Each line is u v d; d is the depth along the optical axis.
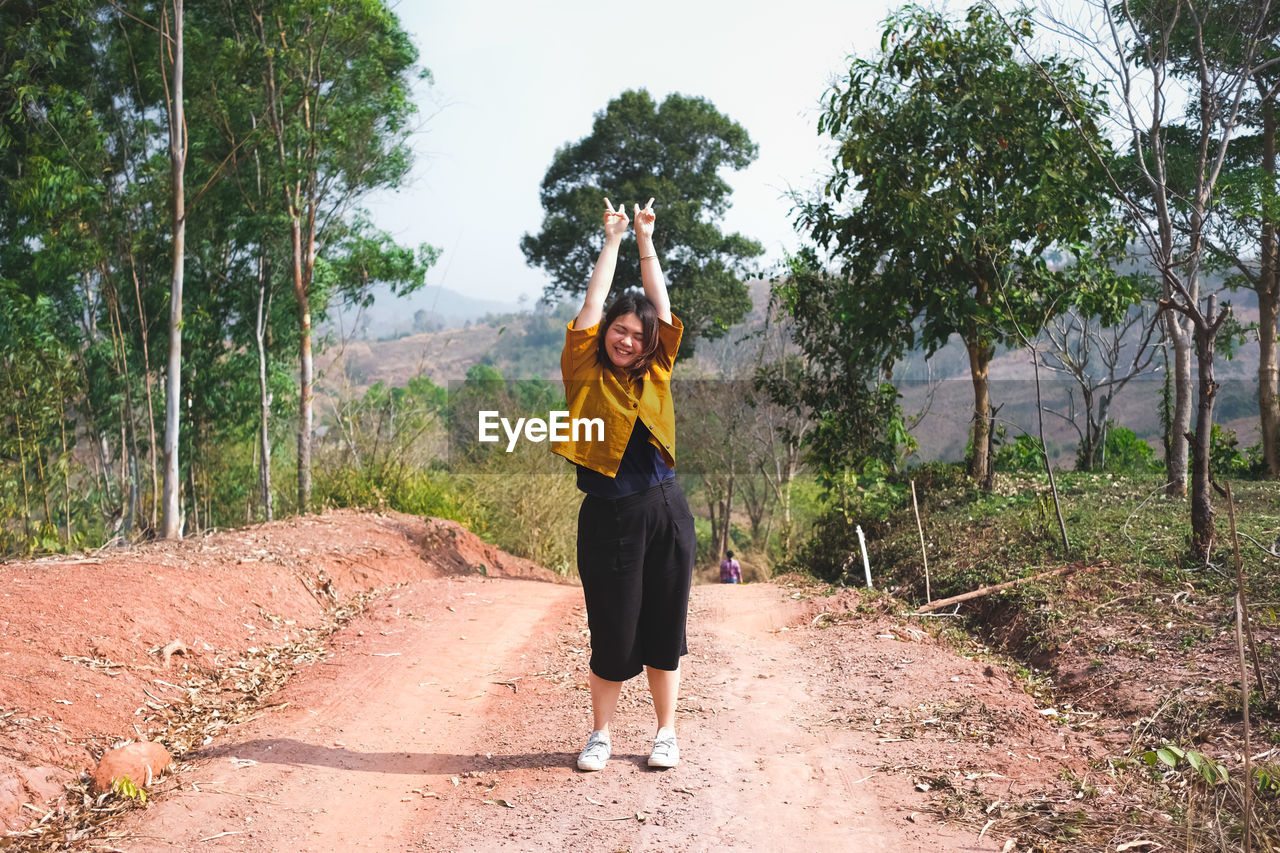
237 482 17.97
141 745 3.89
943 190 10.62
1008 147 10.59
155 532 13.57
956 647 5.96
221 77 15.12
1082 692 4.64
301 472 15.09
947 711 4.32
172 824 3.28
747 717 4.41
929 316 11.18
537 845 3.08
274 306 17.25
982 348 11.41
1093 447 17.58
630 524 3.48
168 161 14.62
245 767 3.87
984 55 10.52
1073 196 10.54
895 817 3.16
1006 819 3.09
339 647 6.22
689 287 33.19
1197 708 3.94
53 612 5.14
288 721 4.56
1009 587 6.51
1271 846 2.76
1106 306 11.12
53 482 12.98
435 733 4.41
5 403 12.33
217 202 15.70
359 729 4.46
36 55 13.27
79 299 15.30
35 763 3.61
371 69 16.17
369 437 14.62
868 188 11.19
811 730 4.19
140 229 15.07
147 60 14.33
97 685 4.50
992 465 11.29
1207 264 12.16
